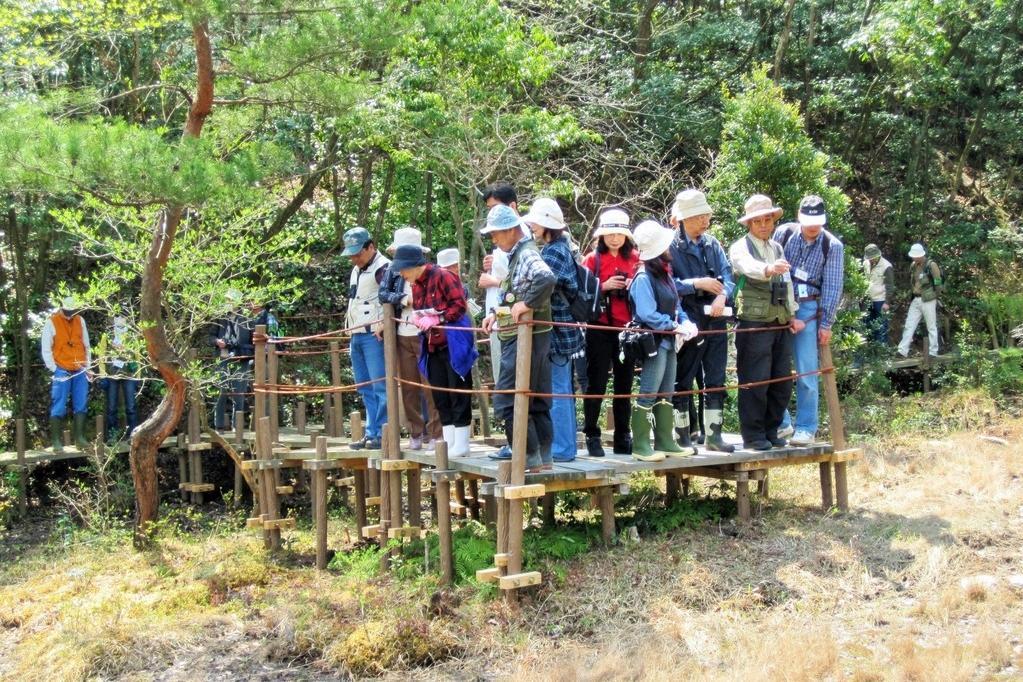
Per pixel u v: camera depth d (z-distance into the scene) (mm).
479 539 7656
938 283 15148
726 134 13352
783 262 7262
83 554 9297
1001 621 6082
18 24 10727
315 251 16891
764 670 5398
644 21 17172
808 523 7773
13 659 6867
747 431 7754
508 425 6762
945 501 8352
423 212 17266
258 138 13391
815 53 18562
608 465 7016
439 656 6168
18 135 7168
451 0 11883
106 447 11516
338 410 10508
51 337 11523
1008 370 14070
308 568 8297
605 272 7168
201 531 10141
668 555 7109
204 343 13141
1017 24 18953
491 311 7398
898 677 5320
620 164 15008
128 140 7480
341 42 8539
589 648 6023
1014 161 21438
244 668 6305
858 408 13047
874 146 21328
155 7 10328
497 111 12180
